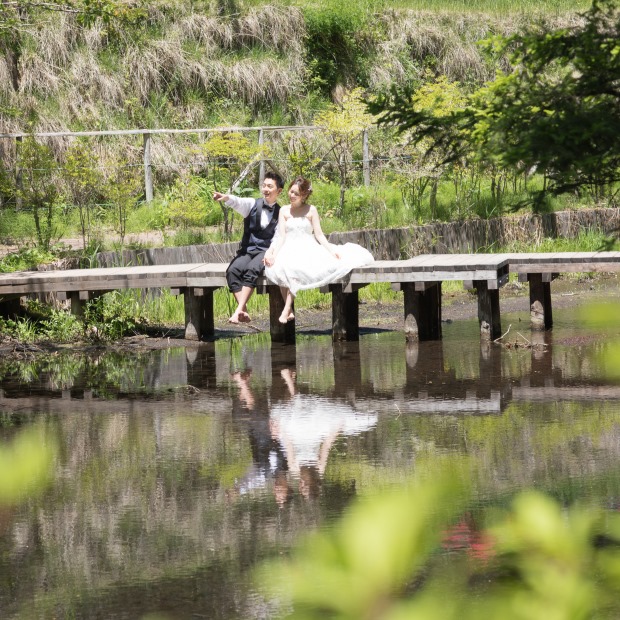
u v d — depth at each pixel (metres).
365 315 34.00
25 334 29.30
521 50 6.11
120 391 22.50
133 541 12.46
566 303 34.84
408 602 1.87
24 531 13.03
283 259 27.91
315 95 57.00
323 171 50.56
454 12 65.06
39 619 10.00
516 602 2.01
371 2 62.25
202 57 55.03
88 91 51.28
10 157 45.75
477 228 43.22
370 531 1.82
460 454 16.16
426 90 43.94
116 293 32.22
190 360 26.36
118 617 9.97
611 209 45.69
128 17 35.03
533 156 5.41
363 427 18.42
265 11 58.12
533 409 19.58
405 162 47.69
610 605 4.78
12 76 50.22
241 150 42.97
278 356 26.67
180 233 39.28
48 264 33.06
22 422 19.55
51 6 34.44
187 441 17.75
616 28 5.87
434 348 27.34
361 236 39.62
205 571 11.16
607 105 5.62
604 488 13.62
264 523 12.92
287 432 18.20
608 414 18.92
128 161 47.78
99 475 15.68
